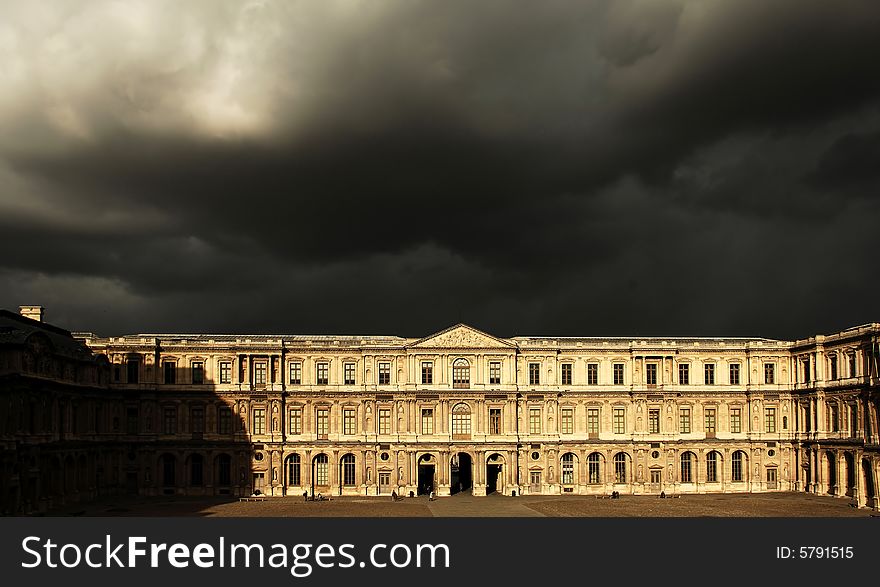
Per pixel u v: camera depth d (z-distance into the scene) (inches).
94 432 5167.3
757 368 5625.0
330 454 5472.4
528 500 5088.6
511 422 5482.3
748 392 5600.4
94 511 4488.2
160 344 5502.0
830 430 5226.4
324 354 5570.9
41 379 4338.1
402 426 5472.4
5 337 4136.3
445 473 5428.2
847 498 4995.1
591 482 5526.6
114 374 5457.7
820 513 4320.9
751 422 5595.5
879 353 4690.0
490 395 5487.2
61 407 4699.8
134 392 5447.8
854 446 4852.4
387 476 5457.7
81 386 4953.3
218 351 5526.6
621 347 5610.2
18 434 4074.8
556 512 4392.2
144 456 5423.2
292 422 5531.5
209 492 5428.2
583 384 5585.6
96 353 5438.0
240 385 5492.1
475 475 5433.1
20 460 4128.9
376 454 5477.4
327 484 5477.4
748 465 5585.6
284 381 5541.3
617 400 5575.8
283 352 5546.3
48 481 4507.9
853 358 4987.7
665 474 5526.6
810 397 5393.7
